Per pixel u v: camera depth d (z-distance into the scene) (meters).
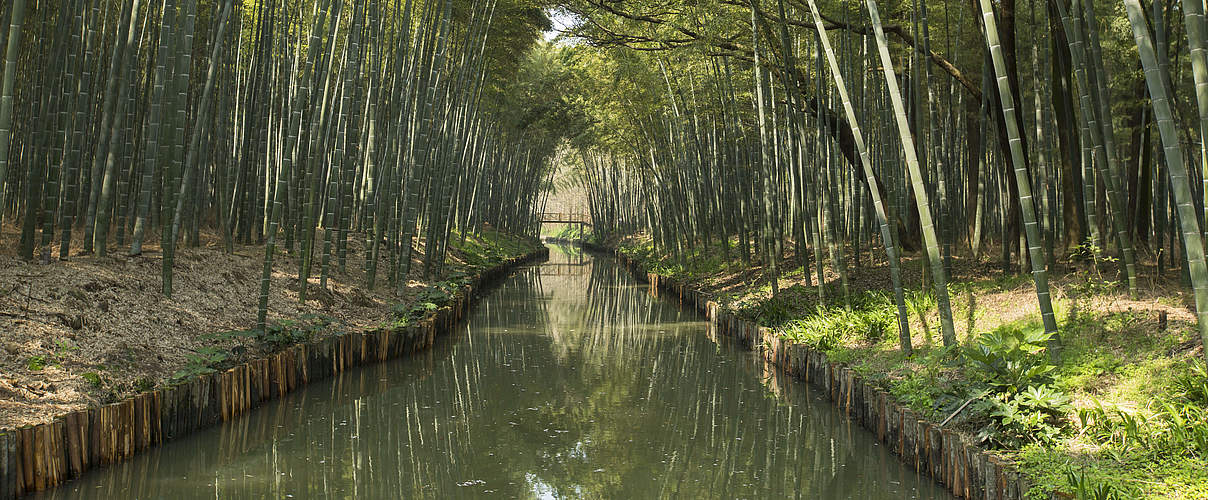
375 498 5.12
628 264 28.64
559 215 57.75
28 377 5.26
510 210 33.91
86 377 5.49
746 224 15.78
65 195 7.43
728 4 10.82
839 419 7.00
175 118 7.45
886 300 9.32
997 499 4.34
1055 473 4.12
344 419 7.00
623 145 25.08
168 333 6.82
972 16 10.62
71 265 7.28
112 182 7.86
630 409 7.57
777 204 14.35
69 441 4.91
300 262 10.84
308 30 12.21
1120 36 9.73
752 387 8.41
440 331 11.74
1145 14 8.49
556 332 12.77
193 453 5.82
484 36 13.79
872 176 7.45
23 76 9.26
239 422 6.62
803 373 8.55
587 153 37.56
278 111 12.43
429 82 12.05
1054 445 4.56
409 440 6.47
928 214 6.90
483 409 7.54
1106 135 7.30
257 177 11.16
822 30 7.47
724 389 8.36
